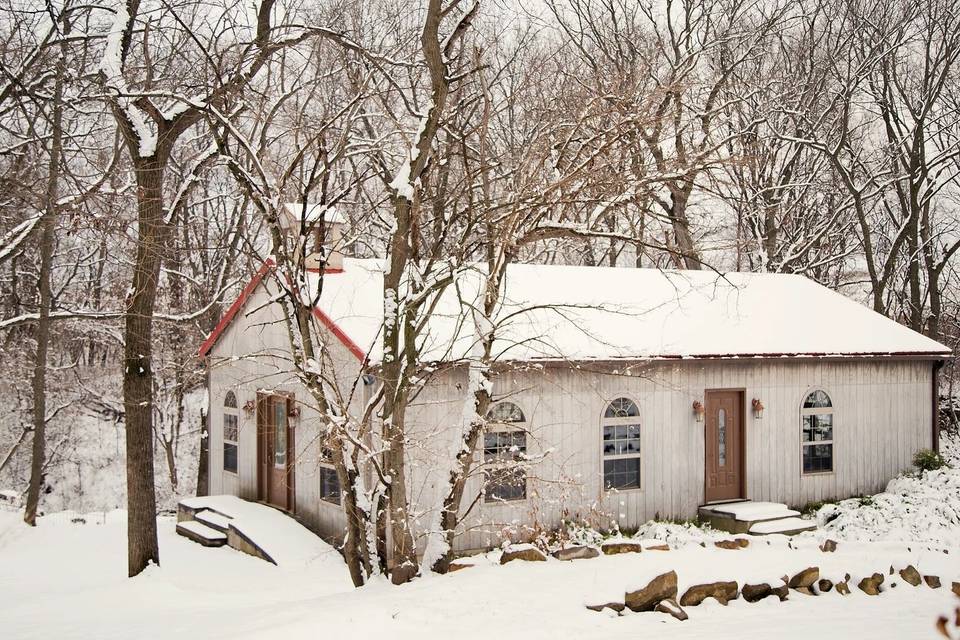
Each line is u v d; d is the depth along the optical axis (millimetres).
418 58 15703
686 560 10086
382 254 21219
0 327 13688
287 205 13141
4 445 29359
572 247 20328
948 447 22688
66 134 16453
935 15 26609
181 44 14961
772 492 17578
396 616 8141
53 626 9930
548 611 8102
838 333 18750
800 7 29828
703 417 16906
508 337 14734
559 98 13398
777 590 9398
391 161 15867
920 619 8156
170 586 11789
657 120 10906
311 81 15195
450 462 11055
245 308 18594
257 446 18062
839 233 30422
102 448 32125
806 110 27797
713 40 28359
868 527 16500
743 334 17719
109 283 26844
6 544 17281
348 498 10625
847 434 18422
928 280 29531
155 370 25438
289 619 8445
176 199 12602
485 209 10836
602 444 15859
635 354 15562
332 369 10461
